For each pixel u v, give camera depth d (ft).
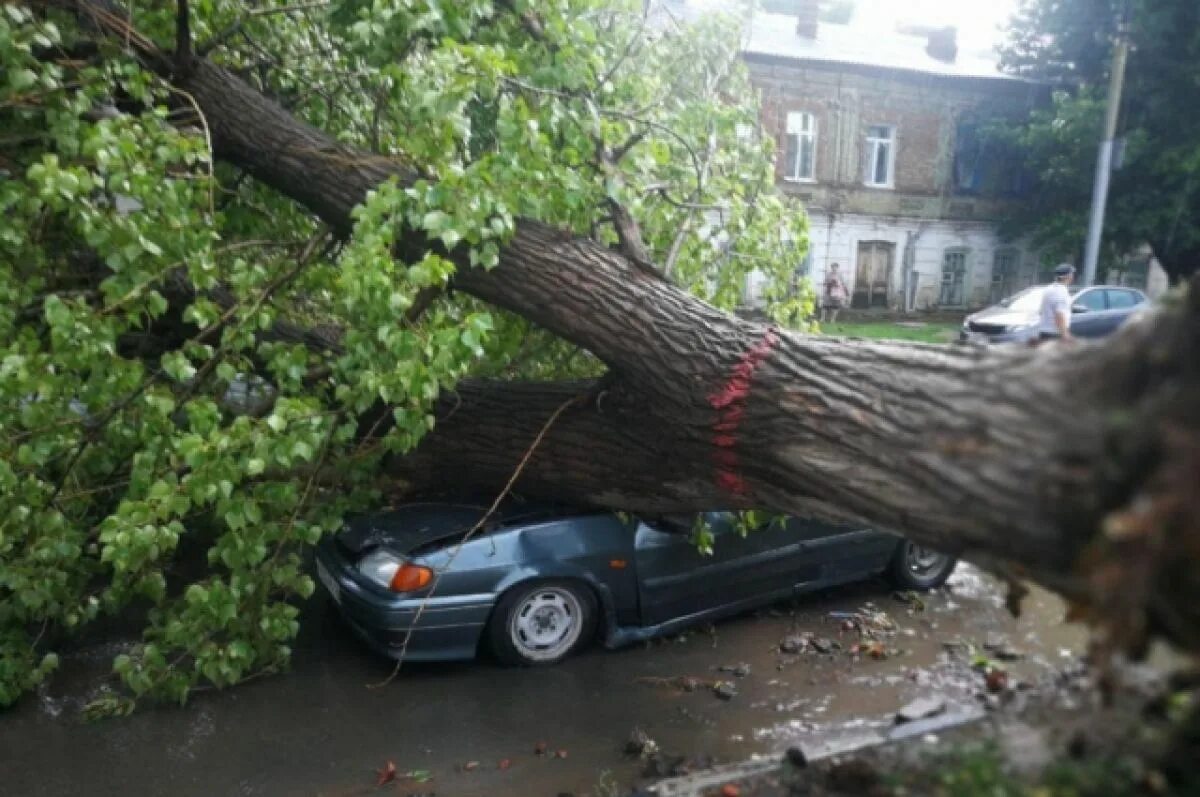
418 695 15.72
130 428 16.17
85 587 18.85
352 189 17.22
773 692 15.67
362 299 14.67
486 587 16.08
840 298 73.61
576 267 15.58
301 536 15.60
